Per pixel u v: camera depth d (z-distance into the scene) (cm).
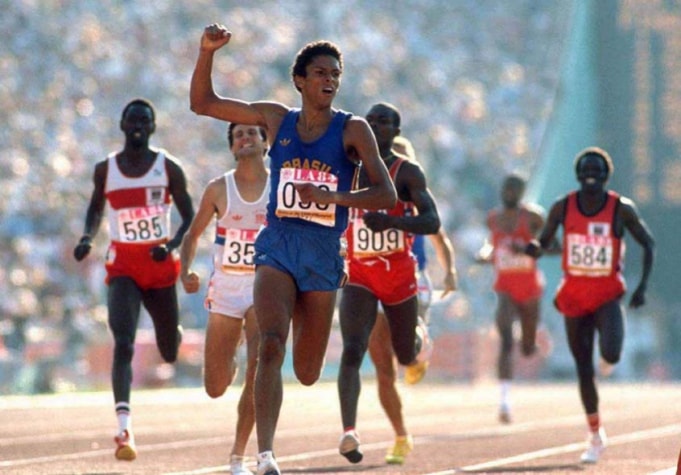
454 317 10050
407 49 16375
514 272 4591
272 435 1756
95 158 10512
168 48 12912
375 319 2533
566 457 2973
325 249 1819
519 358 9569
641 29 12244
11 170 9344
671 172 12244
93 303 7931
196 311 8712
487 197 14900
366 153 1805
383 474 2495
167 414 4553
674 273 12181
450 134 15225
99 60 11894
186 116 12106
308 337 1855
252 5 15012
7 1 11431
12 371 5816
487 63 17138
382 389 2781
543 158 12006
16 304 7069
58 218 9025
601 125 12281
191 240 2453
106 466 2600
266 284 1794
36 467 2562
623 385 8462
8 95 10412
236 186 2391
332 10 15712
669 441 3453
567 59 12125
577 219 3031
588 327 3006
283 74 14888
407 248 2555
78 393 6056
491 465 2742
